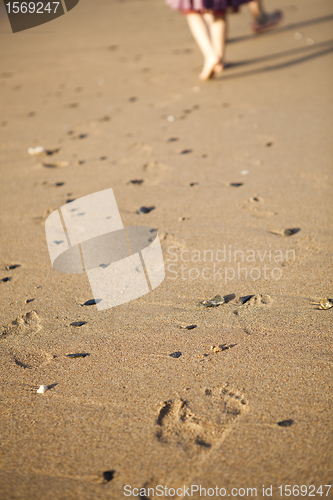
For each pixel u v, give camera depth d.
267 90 3.75
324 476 0.98
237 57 4.77
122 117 3.47
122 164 2.71
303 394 1.19
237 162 2.61
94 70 4.82
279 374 1.26
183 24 6.59
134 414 1.18
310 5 6.75
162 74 4.46
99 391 1.26
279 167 2.50
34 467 1.06
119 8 8.36
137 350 1.39
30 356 1.41
